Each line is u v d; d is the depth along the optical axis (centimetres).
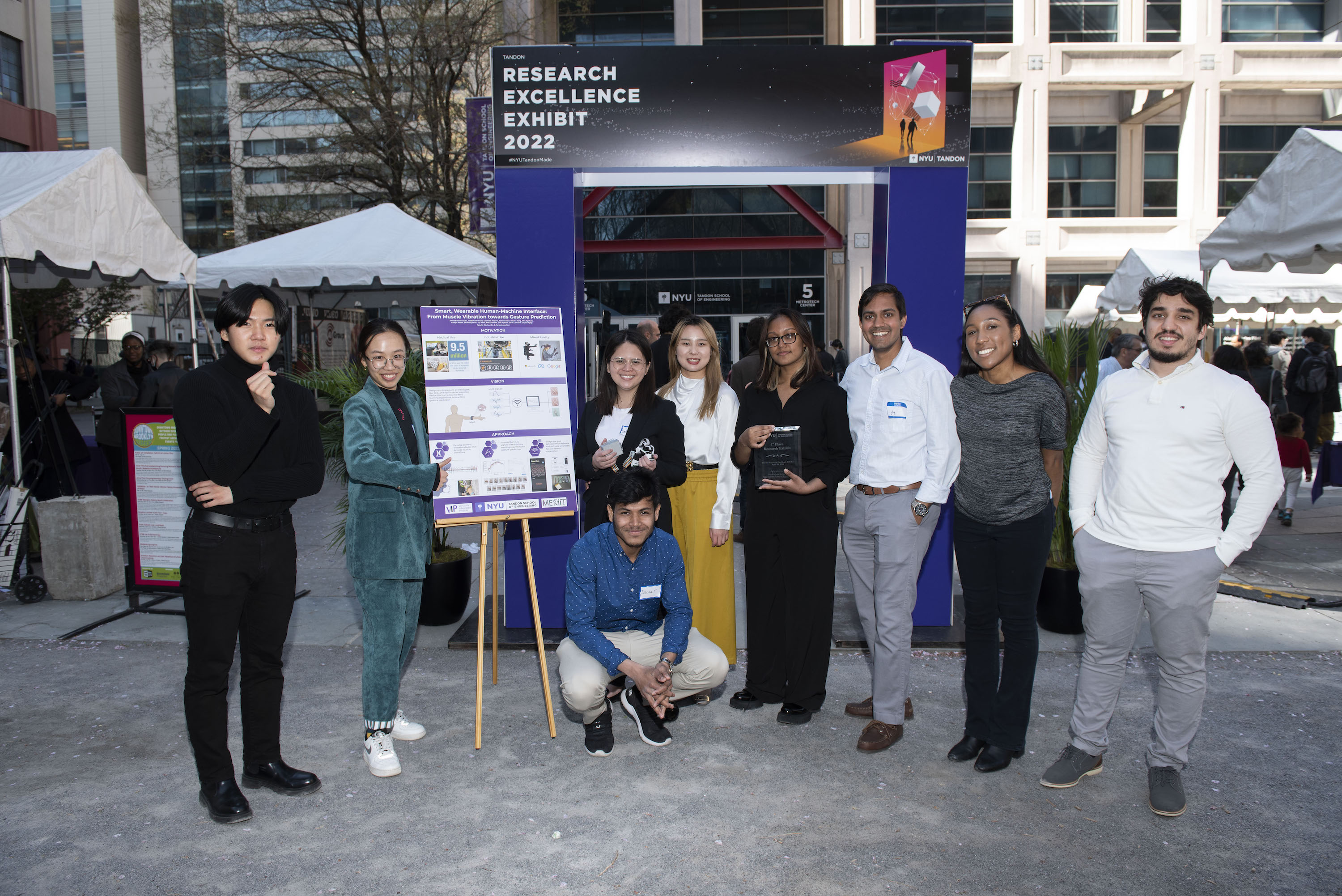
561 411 380
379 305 1175
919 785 311
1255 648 457
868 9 2048
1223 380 274
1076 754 308
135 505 529
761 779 316
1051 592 480
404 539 327
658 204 2108
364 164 1661
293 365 976
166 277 671
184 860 264
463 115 1661
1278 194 560
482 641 346
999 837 276
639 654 357
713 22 2155
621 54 466
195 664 282
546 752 341
